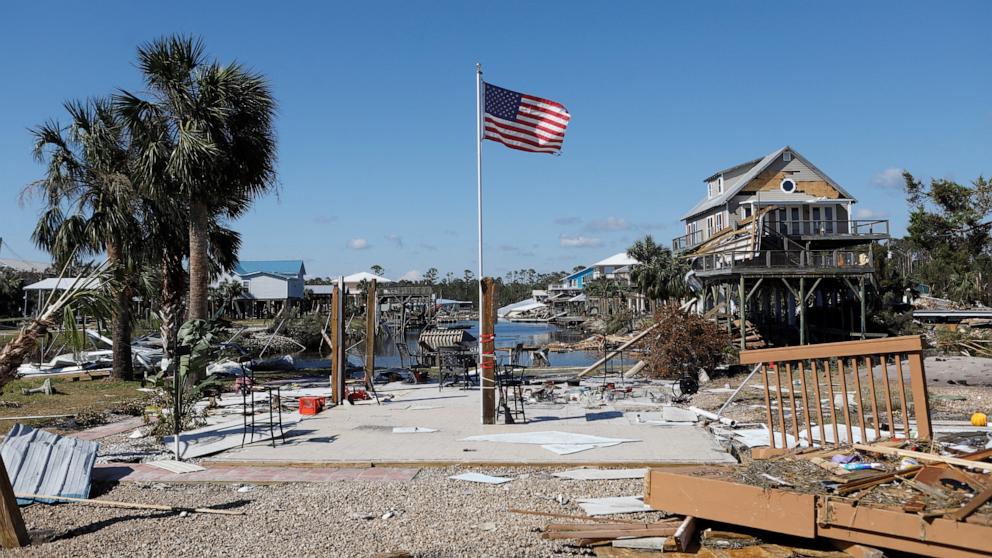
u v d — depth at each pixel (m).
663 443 9.97
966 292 47.50
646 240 50.59
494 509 6.95
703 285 32.00
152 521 6.86
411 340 55.81
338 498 7.54
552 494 7.50
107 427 12.71
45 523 6.88
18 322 39.97
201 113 17.39
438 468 8.97
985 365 17.88
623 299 69.38
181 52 17.31
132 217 19.59
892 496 5.47
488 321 12.15
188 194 17.55
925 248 52.09
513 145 12.88
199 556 5.79
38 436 8.17
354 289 70.69
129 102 17.19
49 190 18.98
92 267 8.10
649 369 20.47
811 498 5.47
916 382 7.04
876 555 5.21
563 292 103.88
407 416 13.10
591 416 12.84
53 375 20.77
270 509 7.20
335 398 14.93
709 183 43.56
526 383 18.17
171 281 20.47
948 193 48.19
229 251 23.58
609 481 8.05
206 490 8.14
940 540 4.97
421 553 5.67
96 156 18.81
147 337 34.47
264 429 11.71
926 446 6.58
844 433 10.32
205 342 10.05
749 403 14.42
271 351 38.56
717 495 5.87
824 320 34.16
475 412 13.53
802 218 38.50
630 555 5.65
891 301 37.38
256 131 18.34
